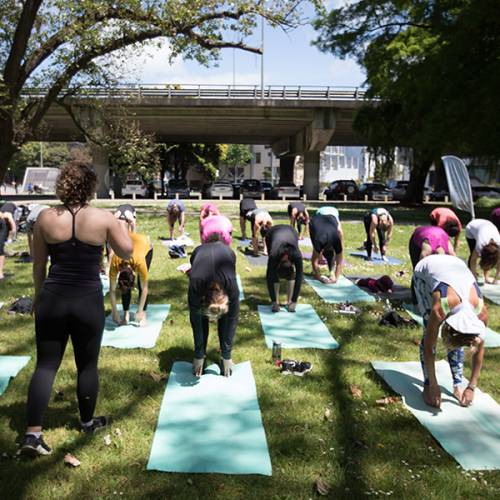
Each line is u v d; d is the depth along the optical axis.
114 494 2.98
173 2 13.69
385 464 3.32
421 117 20.61
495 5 16.22
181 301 6.95
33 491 2.99
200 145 49.00
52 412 3.86
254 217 10.26
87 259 3.21
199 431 3.62
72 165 3.25
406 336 5.69
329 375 4.64
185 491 3.01
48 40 14.22
